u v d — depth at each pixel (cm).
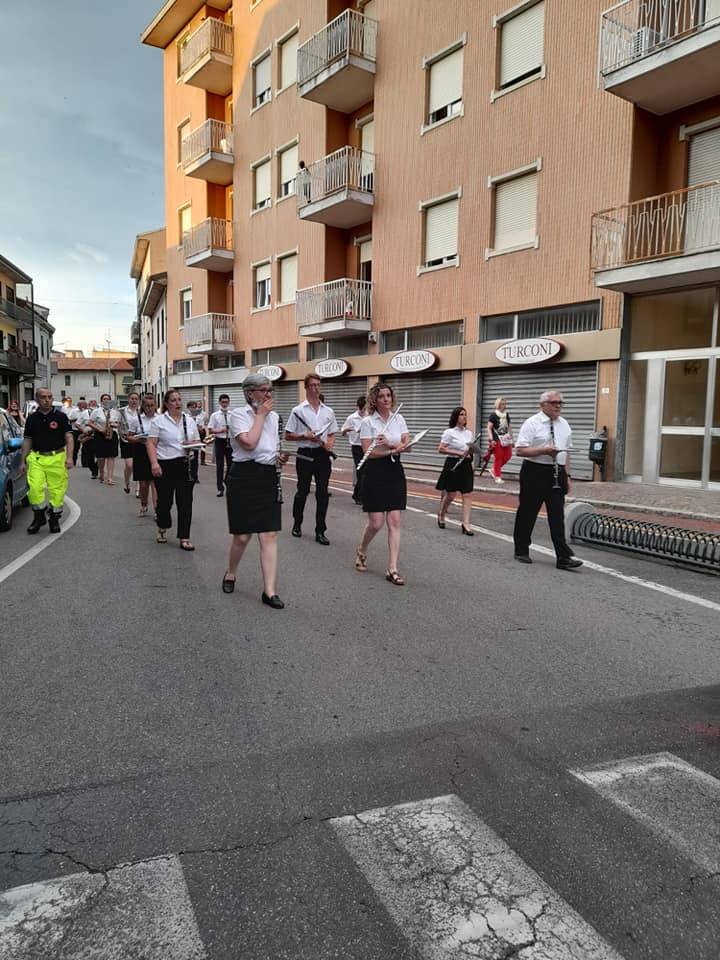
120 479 1617
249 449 536
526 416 1569
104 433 1484
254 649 455
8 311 4600
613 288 1328
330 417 832
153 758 310
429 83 1772
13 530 905
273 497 554
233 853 242
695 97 1273
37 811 268
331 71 1914
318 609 550
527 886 226
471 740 330
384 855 242
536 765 307
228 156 2684
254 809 270
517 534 740
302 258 2308
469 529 894
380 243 1939
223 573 670
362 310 1980
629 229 1305
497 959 196
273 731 338
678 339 1320
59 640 468
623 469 1400
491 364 1612
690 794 284
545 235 1481
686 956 198
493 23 1573
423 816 266
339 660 437
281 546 806
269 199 2498
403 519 1023
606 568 714
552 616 542
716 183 1153
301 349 2347
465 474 891
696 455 1301
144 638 475
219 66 2678
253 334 2630
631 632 504
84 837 251
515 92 1533
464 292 1683
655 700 382
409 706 369
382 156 1917
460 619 530
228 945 201
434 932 206
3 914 212
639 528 782
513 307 1561
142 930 206
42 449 868
